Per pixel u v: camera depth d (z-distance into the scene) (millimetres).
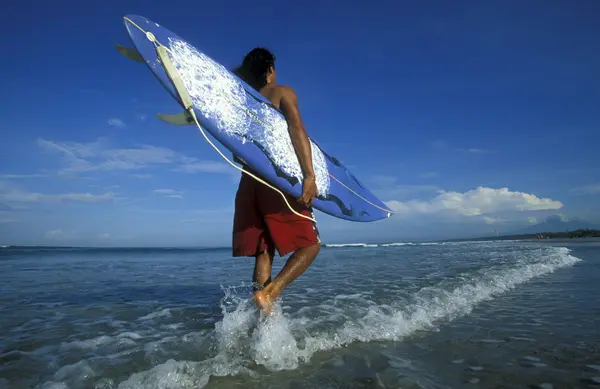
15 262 11000
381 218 3578
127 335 2707
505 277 5602
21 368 2080
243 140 2740
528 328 2934
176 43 2695
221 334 2592
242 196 2881
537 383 1898
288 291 4496
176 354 2295
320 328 2768
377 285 4926
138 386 1810
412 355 2311
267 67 3135
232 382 1893
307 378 1951
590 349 2426
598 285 5129
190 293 4652
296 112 2898
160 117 2771
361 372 2033
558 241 22891
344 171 3537
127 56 2689
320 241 2857
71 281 5902
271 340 2369
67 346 2455
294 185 2797
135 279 6172
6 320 3178
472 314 3416
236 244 2855
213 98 2715
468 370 2068
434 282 5105
